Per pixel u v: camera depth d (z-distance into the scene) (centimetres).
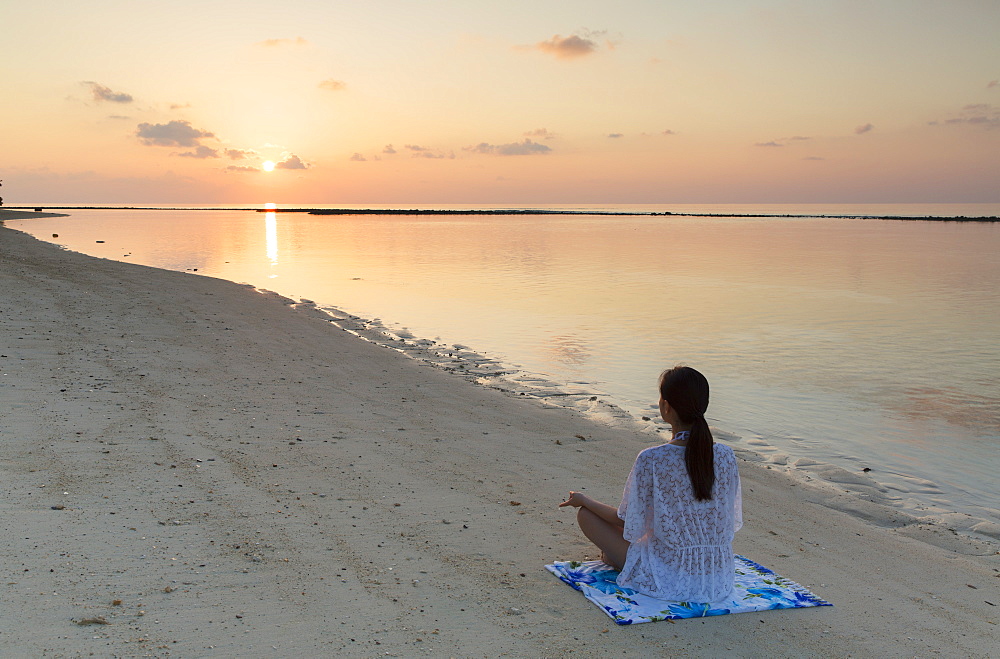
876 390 1185
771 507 672
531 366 1329
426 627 402
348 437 800
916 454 882
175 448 706
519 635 398
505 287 2603
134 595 415
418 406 977
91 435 723
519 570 486
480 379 1197
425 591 447
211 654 360
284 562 476
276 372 1116
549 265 3559
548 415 977
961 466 841
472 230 7888
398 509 592
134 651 357
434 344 1520
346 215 15588
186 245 4722
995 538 636
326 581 452
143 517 533
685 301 2264
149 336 1308
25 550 462
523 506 619
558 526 575
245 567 463
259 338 1395
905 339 1639
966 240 6038
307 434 798
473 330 1712
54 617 383
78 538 487
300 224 9475
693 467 427
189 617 395
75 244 4462
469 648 382
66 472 614
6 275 1991
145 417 806
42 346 1137
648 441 873
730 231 7962
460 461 743
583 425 934
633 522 439
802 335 1684
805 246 5238
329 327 1603
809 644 406
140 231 6794
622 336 1658
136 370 1035
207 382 1008
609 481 708
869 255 4356
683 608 430
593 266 3519
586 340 1603
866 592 487
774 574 496
